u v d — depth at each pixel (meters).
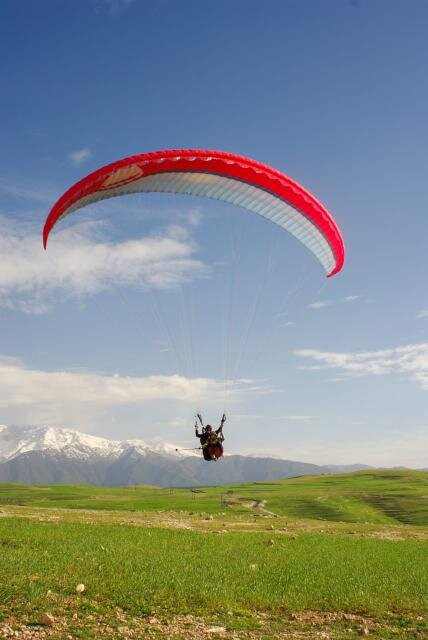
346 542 34.53
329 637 15.60
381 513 89.75
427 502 97.19
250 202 23.22
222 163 20.72
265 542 32.31
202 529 37.75
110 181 19.86
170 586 18.73
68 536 27.53
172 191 22.42
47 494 129.38
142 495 123.44
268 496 112.88
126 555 23.36
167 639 14.25
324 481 161.50
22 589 16.78
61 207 19.67
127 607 16.39
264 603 18.11
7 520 33.66
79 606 16.05
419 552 31.31
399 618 17.81
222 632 15.20
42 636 13.67
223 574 21.39
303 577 22.02
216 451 20.75
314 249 24.86
